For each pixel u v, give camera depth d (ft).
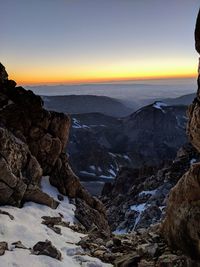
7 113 76.07
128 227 239.30
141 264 39.70
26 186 65.51
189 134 41.34
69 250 45.96
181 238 41.09
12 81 81.61
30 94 80.94
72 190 82.02
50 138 80.43
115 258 43.62
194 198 40.27
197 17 35.83
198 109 36.99
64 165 83.87
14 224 49.93
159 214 226.58
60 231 54.75
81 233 58.23
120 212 278.67
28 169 71.36
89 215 76.28
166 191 272.31
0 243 41.96
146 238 48.44
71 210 74.02
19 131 75.77
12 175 62.49
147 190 299.79
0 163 61.21
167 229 45.27
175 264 38.68
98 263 41.60
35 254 41.14
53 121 82.48
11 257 39.19
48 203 69.26
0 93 77.97
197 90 38.70
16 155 66.95
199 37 35.94
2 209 57.93
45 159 79.92
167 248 43.37
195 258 38.50
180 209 42.01
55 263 39.83
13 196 62.59
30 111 79.10
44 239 48.16
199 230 37.65
